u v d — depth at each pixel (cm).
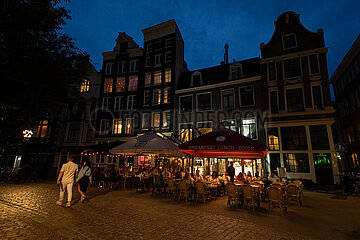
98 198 916
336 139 2822
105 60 2959
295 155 1767
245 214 690
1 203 765
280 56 1980
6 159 2658
